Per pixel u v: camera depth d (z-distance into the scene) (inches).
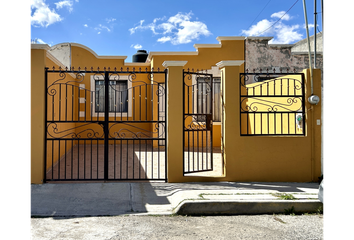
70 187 195.8
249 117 370.9
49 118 244.8
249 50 408.8
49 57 232.5
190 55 406.0
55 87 264.5
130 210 162.9
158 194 188.2
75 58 429.4
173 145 214.8
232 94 220.2
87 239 124.0
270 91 312.2
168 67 215.5
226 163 219.1
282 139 222.2
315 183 218.7
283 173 221.9
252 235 133.3
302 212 166.6
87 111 435.2
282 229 141.4
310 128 224.5
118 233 131.8
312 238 130.6
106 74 214.7
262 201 165.9
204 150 378.0
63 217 150.4
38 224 139.5
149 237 128.4
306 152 223.8
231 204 163.6
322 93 224.4
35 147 201.3
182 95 216.4
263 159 221.1
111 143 441.4
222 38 406.0
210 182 216.2
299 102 246.7
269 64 409.1
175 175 214.5
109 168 262.7
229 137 219.8
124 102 448.1
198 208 161.0
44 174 206.4
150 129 450.6
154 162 291.7
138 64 450.3
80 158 309.0
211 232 136.0
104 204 169.6
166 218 153.6
